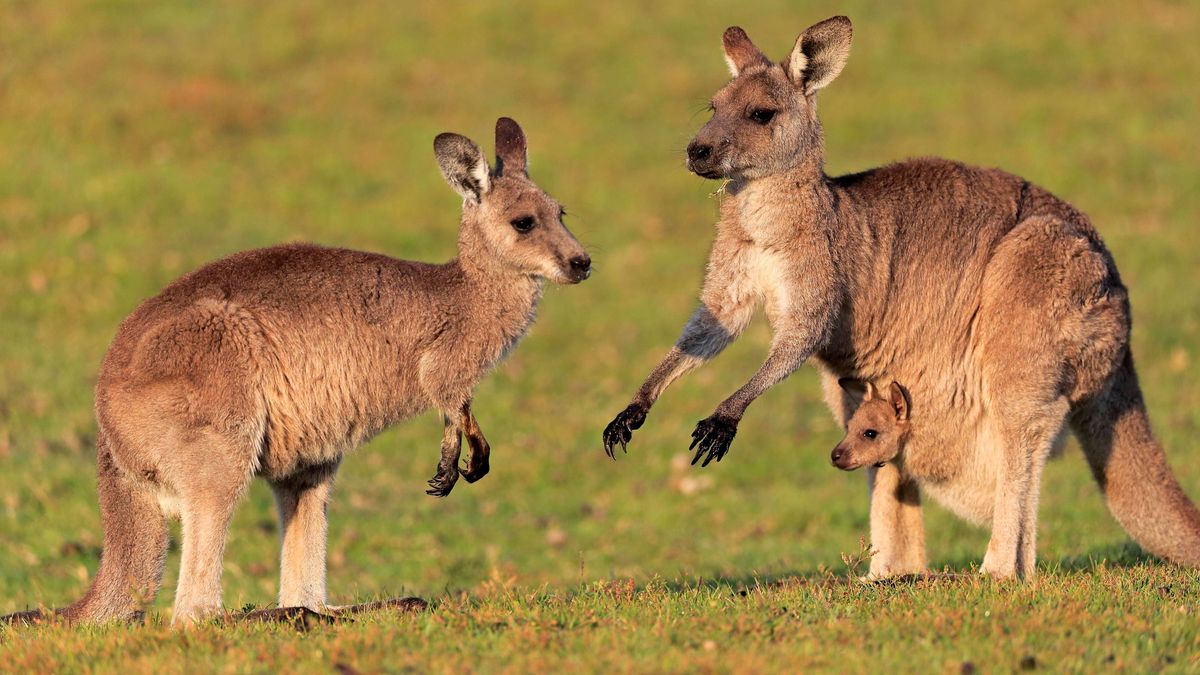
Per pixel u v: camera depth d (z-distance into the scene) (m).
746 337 23.80
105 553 8.94
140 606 8.89
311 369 9.11
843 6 35.50
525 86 31.86
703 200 27.83
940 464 10.22
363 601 10.68
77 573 13.58
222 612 8.52
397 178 27.89
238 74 31.53
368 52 33.22
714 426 9.47
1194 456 17.42
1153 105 30.97
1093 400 10.20
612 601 8.67
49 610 9.05
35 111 28.47
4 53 30.91
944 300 9.95
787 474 18.62
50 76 30.16
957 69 32.69
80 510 15.30
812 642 7.44
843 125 30.06
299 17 34.59
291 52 32.84
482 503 17.41
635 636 7.60
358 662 7.27
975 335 9.95
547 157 28.80
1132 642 7.47
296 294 9.12
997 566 9.61
